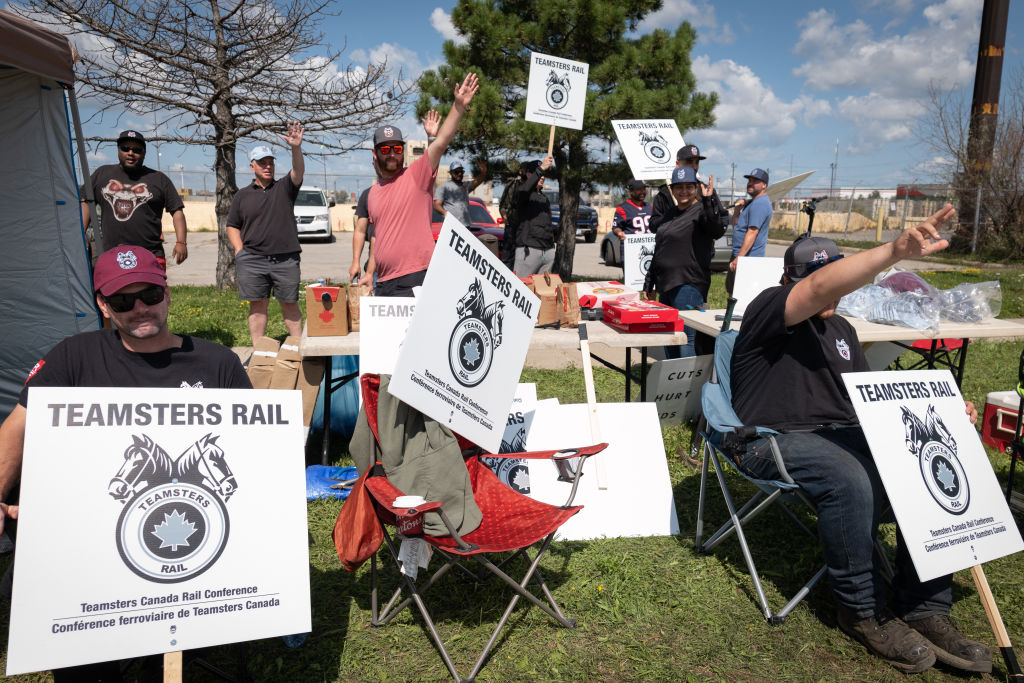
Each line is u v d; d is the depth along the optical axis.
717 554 3.42
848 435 2.88
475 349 2.64
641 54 10.62
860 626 2.66
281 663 2.52
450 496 2.62
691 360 4.84
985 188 17.41
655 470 3.81
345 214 28.06
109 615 1.77
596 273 14.51
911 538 2.47
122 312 2.06
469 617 2.86
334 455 4.54
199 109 10.14
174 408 1.95
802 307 2.81
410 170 4.38
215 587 1.88
